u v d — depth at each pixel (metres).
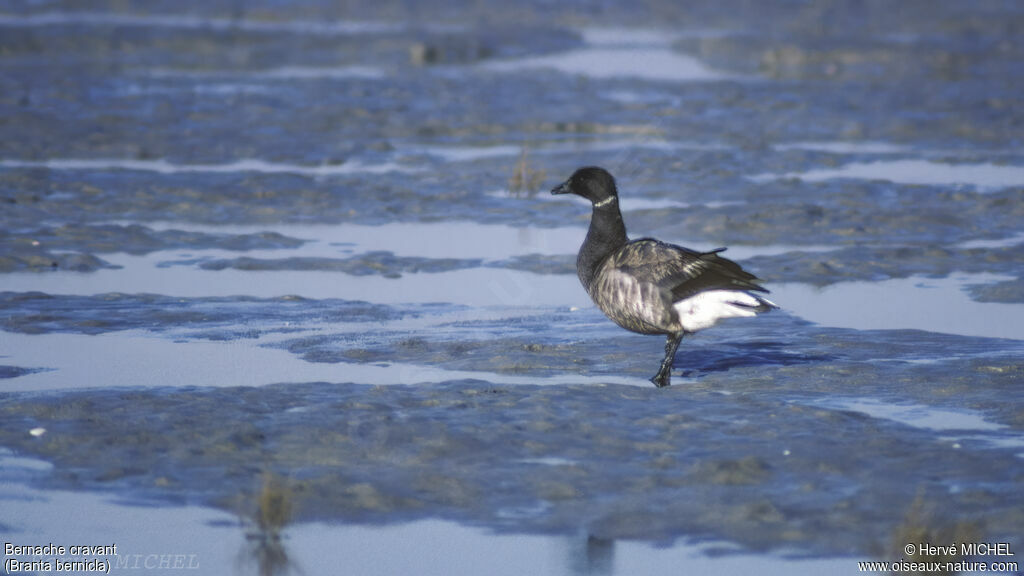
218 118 31.42
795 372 13.47
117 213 21.83
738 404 12.23
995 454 10.77
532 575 8.80
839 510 9.67
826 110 34.38
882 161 27.80
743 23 55.06
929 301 16.95
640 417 11.80
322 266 18.73
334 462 10.69
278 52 43.72
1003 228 21.48
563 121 32.00
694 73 41.34
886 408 12.23
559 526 9.53
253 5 56.09
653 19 56.03
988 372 13.39
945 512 9.55
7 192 22.75
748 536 9.30
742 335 15.23
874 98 36.44
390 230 21.28
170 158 26.91
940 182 25.28
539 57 44.69
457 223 21.86
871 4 60.62
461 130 30.89
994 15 56.69
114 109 32.12
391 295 17.20
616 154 27.95
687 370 13.71
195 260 19.03
